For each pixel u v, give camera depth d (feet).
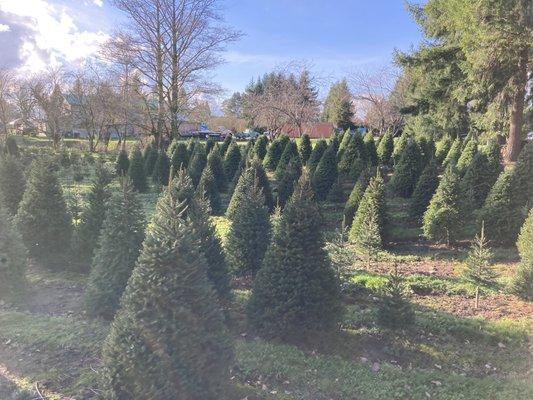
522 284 22.48
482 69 54.29
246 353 15.85
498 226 30.25
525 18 46.98
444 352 17.74
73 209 32.96
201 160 52.26
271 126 125.80
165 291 11.48
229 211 39.37
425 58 69.87
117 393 11.23
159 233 12.04
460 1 52.95
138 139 127.34
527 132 71.77
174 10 98.68
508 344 18.52
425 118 88.12
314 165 52.39
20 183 31.17
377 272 26.23
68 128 116.26
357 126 165.27
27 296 20.84
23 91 125.70
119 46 97.76
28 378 13.85
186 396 11.59
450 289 23.88
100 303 18.25
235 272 23.97
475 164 37.83
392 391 14.47
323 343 17.54
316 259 17.25
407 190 44.09
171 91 102.89
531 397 14.23
